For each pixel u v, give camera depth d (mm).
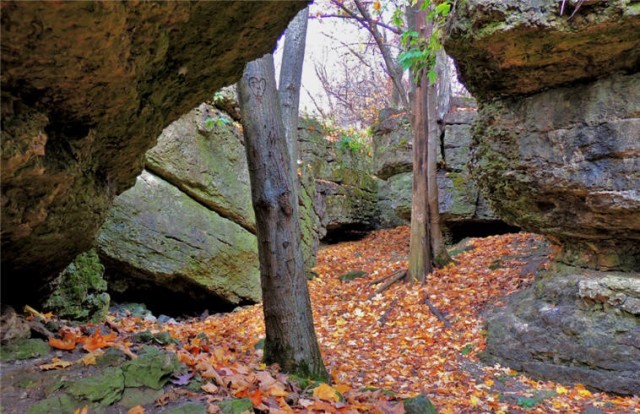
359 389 4316
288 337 4391
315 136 14672
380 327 7367
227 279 7961
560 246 6320
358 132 18047
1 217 2068
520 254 8867
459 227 11977
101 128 2420
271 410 2594
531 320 5852
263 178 4523
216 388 2709
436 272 8867
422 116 9031
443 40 5270
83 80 1885
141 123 2680
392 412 2992
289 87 5719
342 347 6633
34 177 2008
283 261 4457
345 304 8562
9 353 2383
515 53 4887
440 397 4793
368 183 17141
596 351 5020
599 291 5207
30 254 2893
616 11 4258
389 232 16188
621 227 5223
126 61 1909
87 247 3666
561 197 5559
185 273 7316
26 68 1700
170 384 2627
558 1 4414
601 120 4965
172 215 7277
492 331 6219
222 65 2648
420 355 6215
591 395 4824
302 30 5953
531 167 5551
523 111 5590
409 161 11898
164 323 6938
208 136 7914
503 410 4441
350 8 11375
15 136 1768
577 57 4805
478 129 6195
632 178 4824
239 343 6016
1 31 1517
